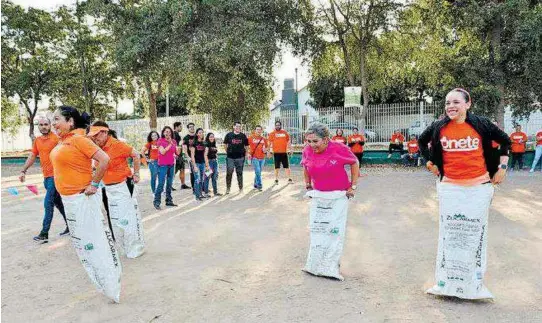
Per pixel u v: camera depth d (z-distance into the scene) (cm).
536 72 1547
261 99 2459
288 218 810
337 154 476
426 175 1459
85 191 413
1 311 420
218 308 415
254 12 1720
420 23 1861
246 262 553
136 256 581
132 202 588
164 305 425
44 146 668
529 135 1858
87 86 2775
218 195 1114
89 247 420
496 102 1565
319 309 406
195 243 650
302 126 2077
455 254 416
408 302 418
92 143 417
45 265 559
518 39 1505
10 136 2852
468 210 407
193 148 1038
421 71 1941
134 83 2536
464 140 402
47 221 681
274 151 1334
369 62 2048
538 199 944
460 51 1698
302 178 1444
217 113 2584
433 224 732
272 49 1716
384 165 1781
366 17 1856
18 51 2728
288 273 508
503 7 1485
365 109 1928
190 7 1698
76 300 443
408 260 545
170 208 940
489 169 411
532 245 594
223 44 1714
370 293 442
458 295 416
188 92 2630
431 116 1884
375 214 824
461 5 1641
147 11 1883
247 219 811
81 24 2555
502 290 442
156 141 1018
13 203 1060
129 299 441
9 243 671
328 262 487
